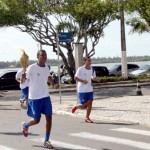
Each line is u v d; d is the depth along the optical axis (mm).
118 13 46281
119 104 22250
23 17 43219
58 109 20641
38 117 12039
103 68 51094
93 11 44219
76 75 16406
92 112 19188
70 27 45438
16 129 15219
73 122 16812
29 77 11961
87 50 46781
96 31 47188
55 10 43875
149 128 14898
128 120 16344
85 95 16578
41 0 43344
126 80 46500
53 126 15766
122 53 47281
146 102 22797
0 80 41531
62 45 44969
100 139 12891
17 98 30938
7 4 42969
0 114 20234
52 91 35688
